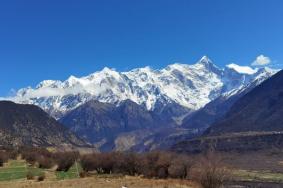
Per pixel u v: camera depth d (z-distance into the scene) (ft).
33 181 503.20
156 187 453.58
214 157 629.92
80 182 473.67
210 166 538.88
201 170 537.24
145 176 625.41
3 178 561.02
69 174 628.28
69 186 424.87
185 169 585.22
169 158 626.23
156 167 617.62
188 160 603.67
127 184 459.32
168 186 471.21
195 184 523.70
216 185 523.70
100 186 428.56
